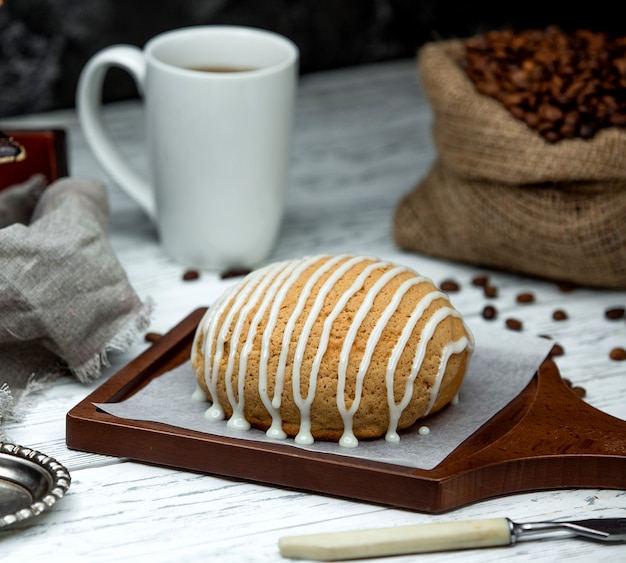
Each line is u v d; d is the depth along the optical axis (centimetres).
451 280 106
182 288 104
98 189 100
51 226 94
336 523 85
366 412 87
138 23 121
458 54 109
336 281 89
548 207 101
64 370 95
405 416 88
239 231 104
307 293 89
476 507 86
